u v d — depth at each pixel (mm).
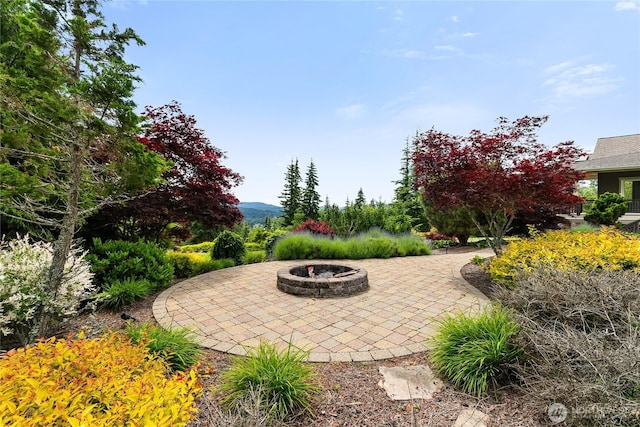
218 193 6793
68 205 3055
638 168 12906
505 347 2438
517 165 5684
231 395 2121
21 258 3357
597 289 2693
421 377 2564
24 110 2684
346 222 11984
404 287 5496
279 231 12539
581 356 2021
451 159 5953
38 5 2715
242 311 4227
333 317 4008
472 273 6531
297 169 29203
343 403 2223
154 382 1647
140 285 4625
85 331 3283
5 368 1523
